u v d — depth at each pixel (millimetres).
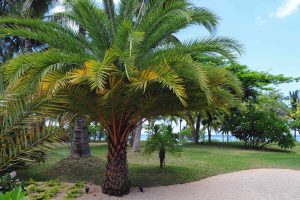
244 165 12883
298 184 9281
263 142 23219
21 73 6324
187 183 9375
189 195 8031
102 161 12359
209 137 28734
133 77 6918
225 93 8523
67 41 7945
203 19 7879
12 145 3939
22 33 7520
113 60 6766
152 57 8047
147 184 9258
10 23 8602
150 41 8086
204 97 8266
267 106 27203
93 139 27375
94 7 8070
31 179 9148
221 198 7773
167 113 8703
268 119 22641
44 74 6367
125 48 7168
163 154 11633
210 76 7898
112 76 6887
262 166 12766
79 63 7441
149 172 10914
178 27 7965
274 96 29203
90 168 11398
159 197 7855
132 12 8719
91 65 6273
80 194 8047
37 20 7922
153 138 11562
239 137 23812
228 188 8727
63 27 8305
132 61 6672
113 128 8195
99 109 7750
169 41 9234
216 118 25141
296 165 13219
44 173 10641
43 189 8180
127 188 8203
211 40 7801
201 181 9617
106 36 8289
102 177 10211
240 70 22000
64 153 14859
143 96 7637
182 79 7402
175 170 11305
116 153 8195
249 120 22828
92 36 8195
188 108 8680
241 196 7957
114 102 7500
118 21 8672
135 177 10125
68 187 8664
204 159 14680
